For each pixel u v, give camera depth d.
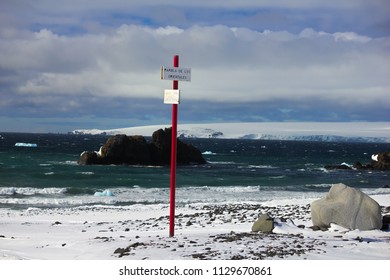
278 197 41.34
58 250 15.81
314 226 19.59
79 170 64.38
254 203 34.59
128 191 43.94
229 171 71.50
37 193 41.44
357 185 55.84
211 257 12.78
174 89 16.52
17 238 19.22
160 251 13.88
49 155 97.25
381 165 83.19
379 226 19.28
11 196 39.59
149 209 31.78
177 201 37.53
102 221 26.36
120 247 15.27
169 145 77.00
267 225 18.41
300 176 65.75
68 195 40.91
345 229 18.98
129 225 23.69
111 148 73.06
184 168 73.94
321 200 19.89
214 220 24.23
